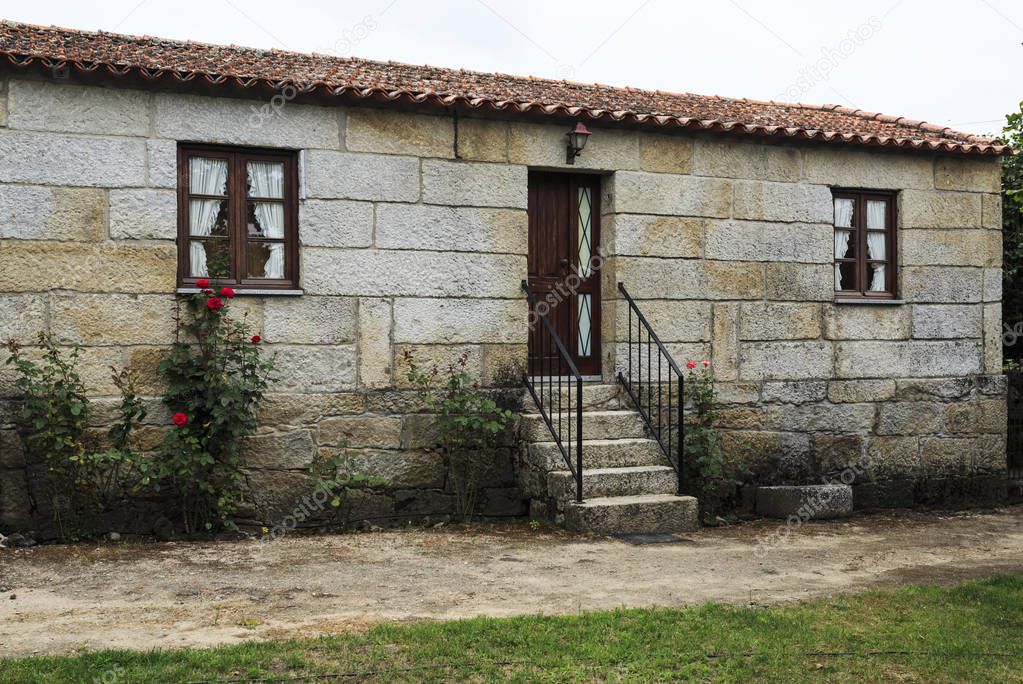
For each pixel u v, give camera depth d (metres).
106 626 5.20
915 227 10.23
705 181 9.45
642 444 8.65
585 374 9.41
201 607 5.61
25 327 7.41
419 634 4.99
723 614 5.50
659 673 4.59
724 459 9.34
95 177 7.59
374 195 8.38
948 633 5.27
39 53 7.46
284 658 4.60
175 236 7.81
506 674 4.52
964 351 10.41
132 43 8.78
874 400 10.04
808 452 9.77
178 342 7.78
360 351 8.32
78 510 7.49
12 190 7.38
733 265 9.53
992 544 8.19
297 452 8.09
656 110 9.70
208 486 7.55
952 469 10.32
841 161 9.96
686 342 9.35
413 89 8.47
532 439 8.55
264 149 8.15
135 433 7.65
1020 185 11.41
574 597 5.95
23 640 4.93
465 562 6.89
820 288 9.85
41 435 7.29
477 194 8.73
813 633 5.21
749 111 10.71
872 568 7.07
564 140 9.00
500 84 9.85
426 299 8.54
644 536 7.94
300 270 8.16
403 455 8.44
